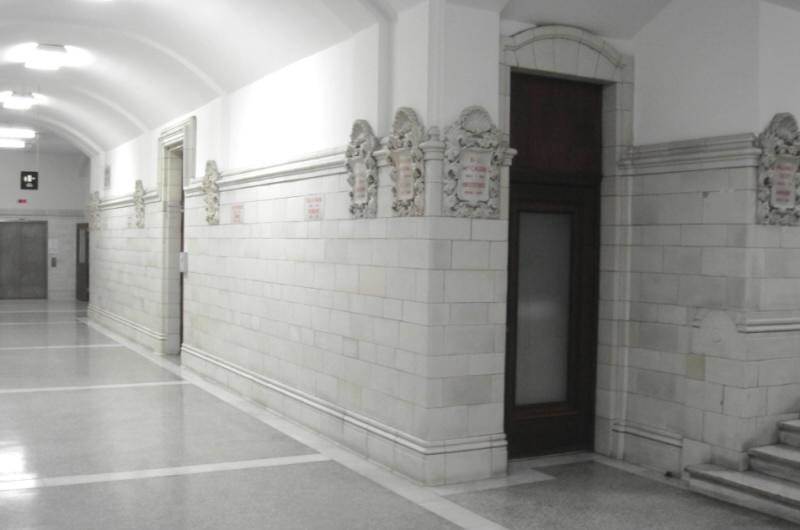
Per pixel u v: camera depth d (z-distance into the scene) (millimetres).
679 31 7137
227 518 5684
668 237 7137
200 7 8992
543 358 7699
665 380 7121
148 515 5723
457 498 6199
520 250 7535
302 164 8469
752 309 6477
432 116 6453
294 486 6441
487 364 6668
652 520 5797
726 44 6711
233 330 10523
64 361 12828
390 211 6922
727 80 6695
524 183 7379
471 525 5617
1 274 24125
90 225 19875
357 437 7406
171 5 9234
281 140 9250
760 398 6484
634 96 7566
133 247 15773
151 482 6523
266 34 8773
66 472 6781
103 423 8602
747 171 6449
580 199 7707
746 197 6453
